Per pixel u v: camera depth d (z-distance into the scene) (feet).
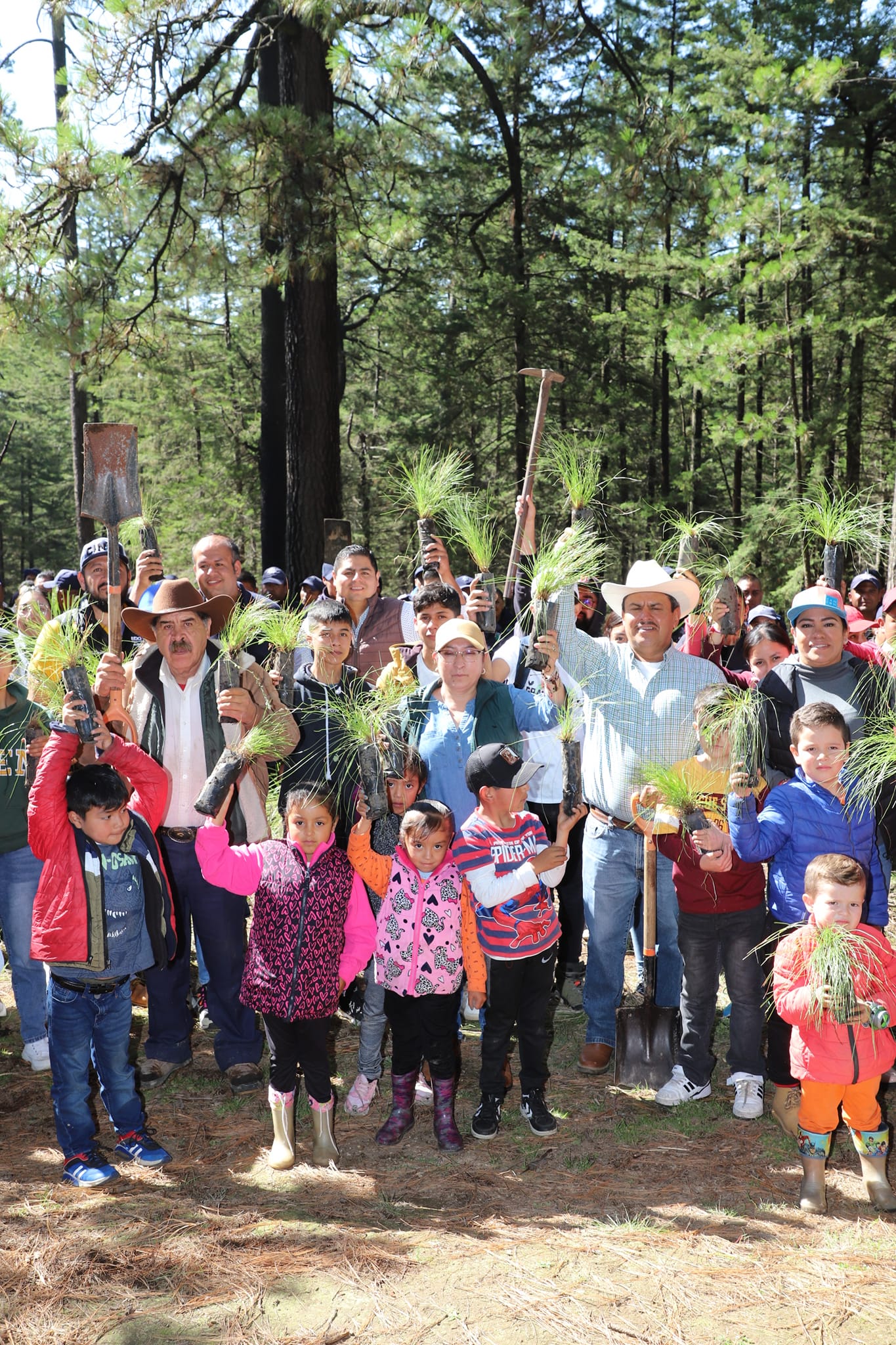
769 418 58.03
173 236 42.96
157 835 14.06
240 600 16.84
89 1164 11.97
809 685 14.30
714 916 13.34
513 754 12.20
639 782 13.94
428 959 12.54
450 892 12.67
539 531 37.22
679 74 70.38
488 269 73.31
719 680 14.11
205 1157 12.48
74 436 54.44
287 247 35.55
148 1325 9.30
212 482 98.37
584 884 14.96
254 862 12.30
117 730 13.21
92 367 39.63
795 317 64.18
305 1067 12.30
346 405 105.19
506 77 66.59
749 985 13.50
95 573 16.06
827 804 12.60
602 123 47.70
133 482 12.73
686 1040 13.74
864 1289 9.77
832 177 65.87
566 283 77.46
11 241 36.14
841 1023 10.84
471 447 76.02
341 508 37.93
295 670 14.70
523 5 39.32
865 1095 11.28
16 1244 10.53
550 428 70.69
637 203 40.88
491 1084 13.04
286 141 34.47
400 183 46.37
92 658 13.37
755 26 66.59
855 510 15.23
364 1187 11.74
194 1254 10.29
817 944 11.05
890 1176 11.97
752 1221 11.00
